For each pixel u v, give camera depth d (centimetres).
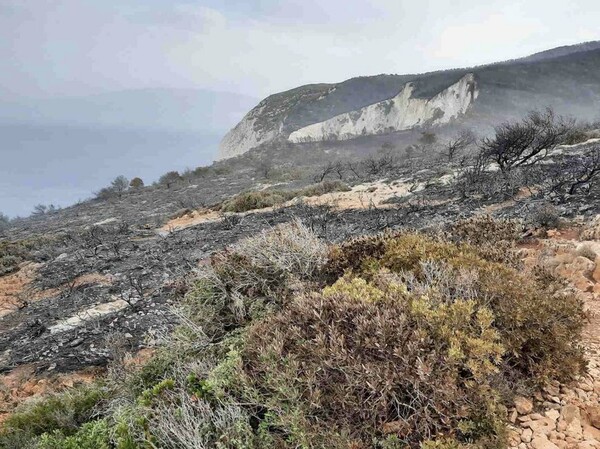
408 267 423
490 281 351
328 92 16650
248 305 412
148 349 608
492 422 240
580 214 784
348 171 3972
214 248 1261
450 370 258
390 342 273
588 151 1589
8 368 661
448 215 1084
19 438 390
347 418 246
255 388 280
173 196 4031
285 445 239
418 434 240
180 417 273
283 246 459
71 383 570
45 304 1020
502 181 1314
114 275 1165
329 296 332
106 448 318
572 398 280
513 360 307
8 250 1917
